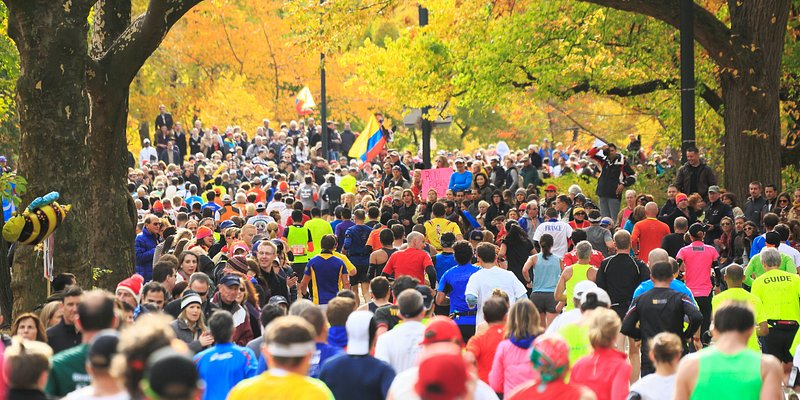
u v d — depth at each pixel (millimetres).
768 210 40625
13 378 12688
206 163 70625
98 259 33312
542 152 85250
